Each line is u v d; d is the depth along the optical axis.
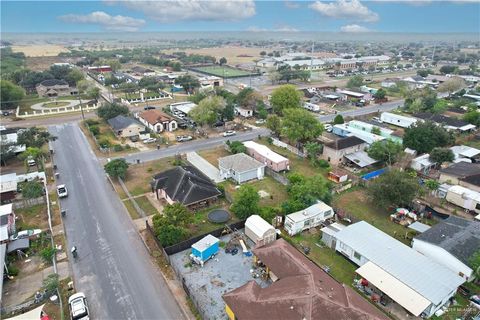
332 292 30.88
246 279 37.09
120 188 57.09
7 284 36.12
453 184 57.84
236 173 59.25
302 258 36.69
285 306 29.28
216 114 88.50
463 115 97.50
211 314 32.53
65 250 41.47
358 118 101.31
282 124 74.88
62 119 99.19
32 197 51.06
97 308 33.19
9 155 67.44
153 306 33.50
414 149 70.50
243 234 44.66
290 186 54.44
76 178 60.91
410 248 39.12
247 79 178.12
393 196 48.06
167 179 54.06
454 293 34.47
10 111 105.94
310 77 176.25
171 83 159.50
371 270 35.62
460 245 38.50
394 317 32.31
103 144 75.12
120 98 125.88
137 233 45.06
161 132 87.06
